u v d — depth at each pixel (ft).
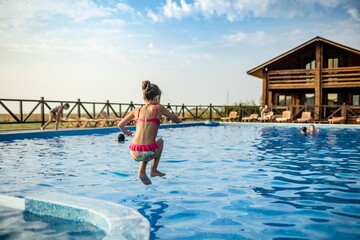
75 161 22.18
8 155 24.91
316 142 34.76
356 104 71.15
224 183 15.52
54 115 40.57
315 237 8.88
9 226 9.43
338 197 12.99
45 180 16.28
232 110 80.84
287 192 13.82
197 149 29.01
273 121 70.74
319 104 67.10
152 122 12.67
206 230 9.45
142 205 11.96
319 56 67.15
